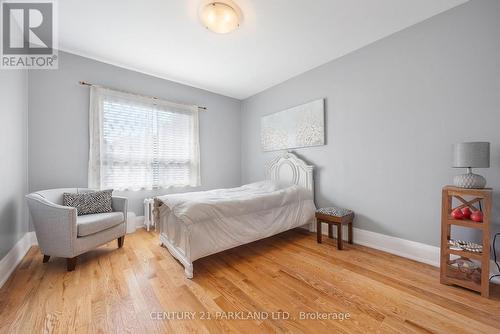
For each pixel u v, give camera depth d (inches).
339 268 76.9
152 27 85.0
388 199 91.4
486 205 58.6
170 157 134.6
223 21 75.5
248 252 91.4
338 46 98.4
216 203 78.9
